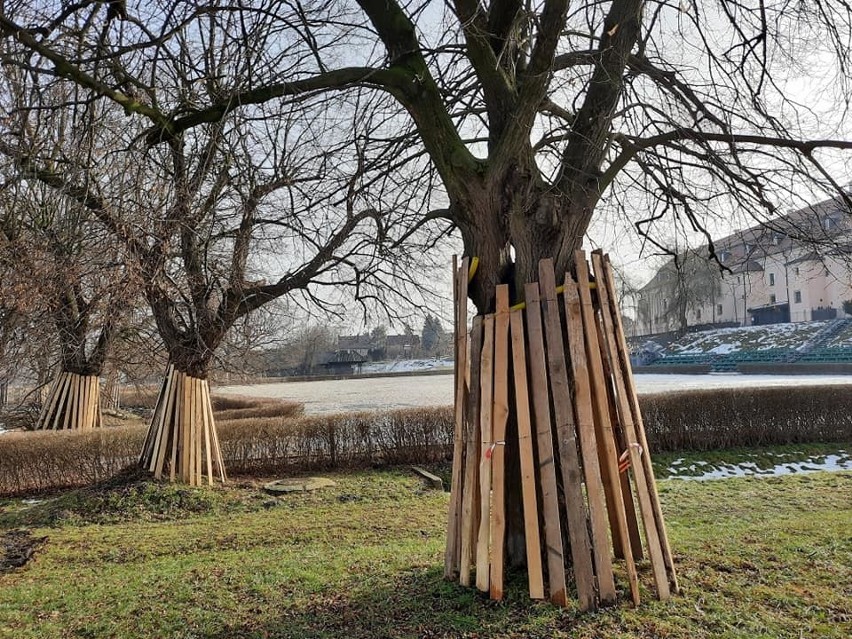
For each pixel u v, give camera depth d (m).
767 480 9.71
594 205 4.38
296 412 16.50
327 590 4.38
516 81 4.80
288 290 8.91
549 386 4.07
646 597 3.79
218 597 4.38
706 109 5.32
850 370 33.12
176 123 4.90
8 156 5.72
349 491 9.52
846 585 3.95
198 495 8.73
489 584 3.90
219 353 11.27
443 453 12.27
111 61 5.08
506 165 4.20
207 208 7.27
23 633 3.95
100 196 6.71
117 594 4.59
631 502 4.48
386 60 4.69
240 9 4.70
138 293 7.74
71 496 8.83
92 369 13.16
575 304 4.00
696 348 50.69
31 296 7.02
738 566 4.34
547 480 3.76
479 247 4.32
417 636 3.47
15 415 15.98
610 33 4.32
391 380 55.03
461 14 4.55
